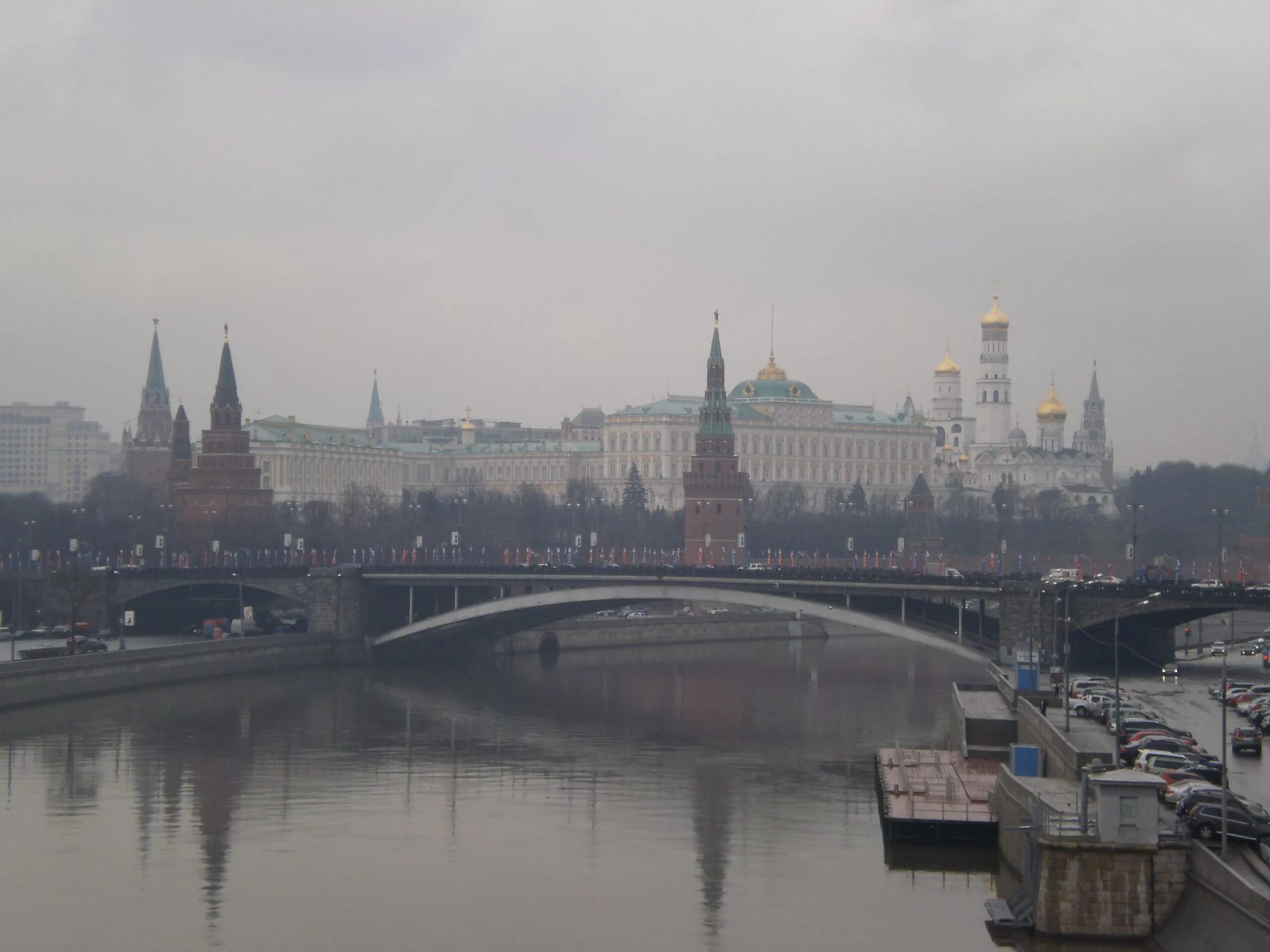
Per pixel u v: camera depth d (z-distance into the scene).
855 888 125.69
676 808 157.25
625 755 188.25
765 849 139.38
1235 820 107.62
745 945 113.62
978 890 124.19
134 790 164.75
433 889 128.38
